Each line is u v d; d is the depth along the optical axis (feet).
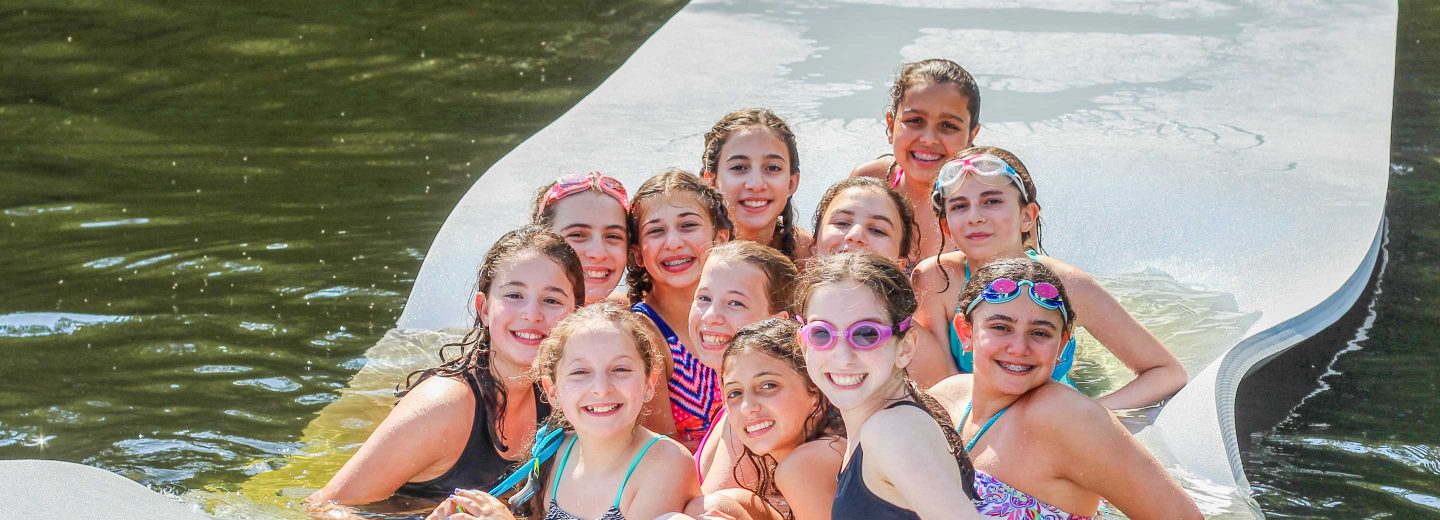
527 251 14.67
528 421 14.85
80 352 17.24
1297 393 16.37
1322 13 33.30
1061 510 12.76
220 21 37.09
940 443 11.22
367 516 13.43
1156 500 12.56
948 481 10.87
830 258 12.04
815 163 23.82
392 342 17.93
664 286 16.67
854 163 23.77
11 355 17.04
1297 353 17.31
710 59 30.63
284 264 20.56
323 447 14.96
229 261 20.58
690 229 16.39
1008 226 16.52
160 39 35.19
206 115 29.17
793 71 29.40
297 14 38.40
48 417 15.37
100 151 26.32
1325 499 13.71
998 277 12.87
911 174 20.54
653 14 39.91
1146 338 16.38
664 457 13.26
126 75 32.01
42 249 20.94
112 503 12.69
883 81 28.55
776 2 35.24
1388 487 13.92
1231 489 13.89
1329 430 15.30
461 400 14.16
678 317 16.63
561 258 14.76
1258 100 26.96
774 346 13.07
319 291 19.54
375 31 36.96
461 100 30.94
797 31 32.58
